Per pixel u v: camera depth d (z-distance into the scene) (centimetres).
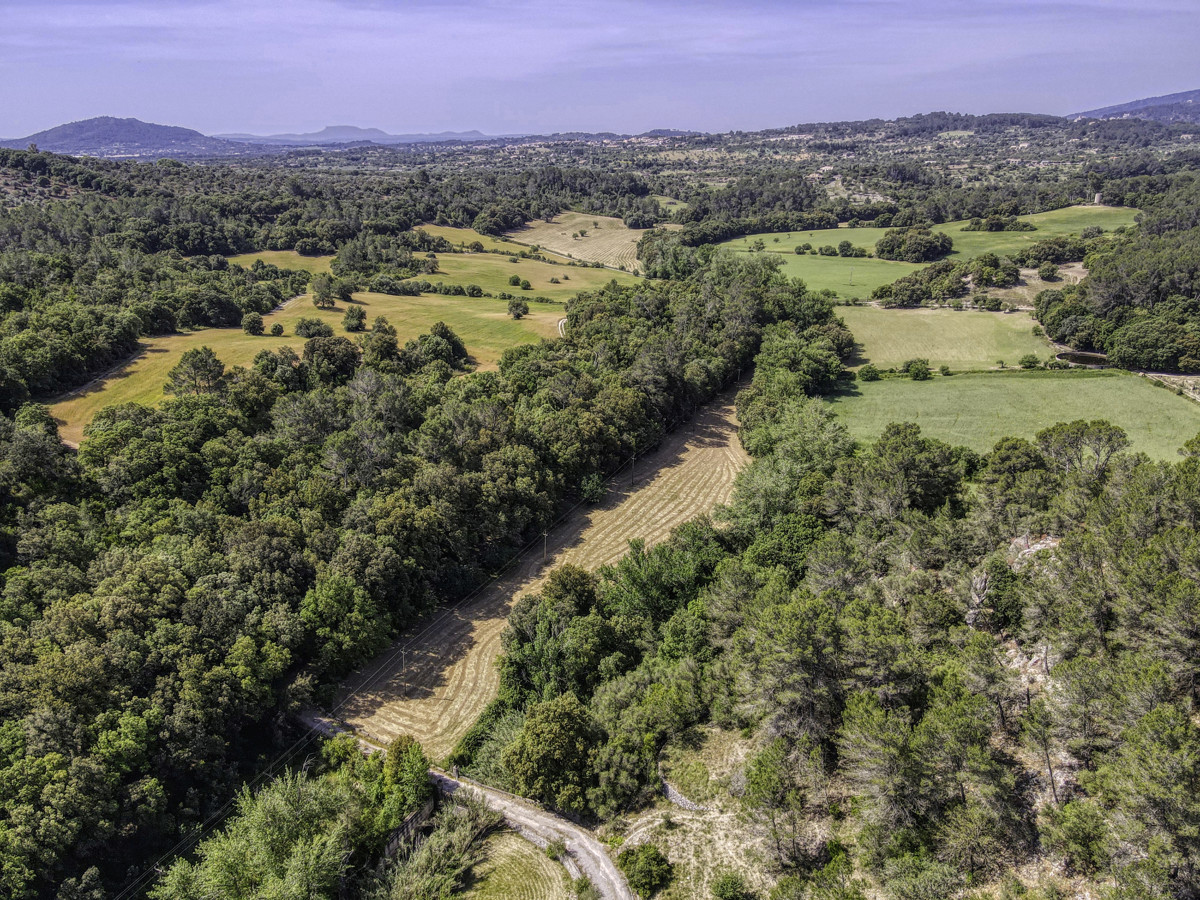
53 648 5078
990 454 7788
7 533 6456
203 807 5041
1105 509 5047
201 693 5134
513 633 6412
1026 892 3141
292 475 7806
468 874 4331
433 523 7369
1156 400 10631
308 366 10606
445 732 5878
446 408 9112
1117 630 3928
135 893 4400
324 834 4291
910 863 3350
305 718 5953
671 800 4431
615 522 9175
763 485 7538
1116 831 3055
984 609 4769
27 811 4144
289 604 6294
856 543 6112
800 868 3709
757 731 4634
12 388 9144
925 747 3472
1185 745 2903
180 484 7594
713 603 5803
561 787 4550
